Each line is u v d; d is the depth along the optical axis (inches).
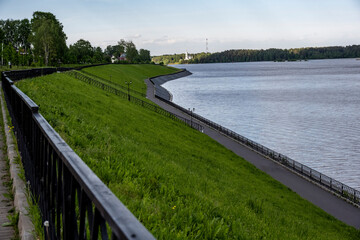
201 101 4992.6
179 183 512.1
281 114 3959.2
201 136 2057.1
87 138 541.3
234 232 322.0
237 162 1636.3
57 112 660.1
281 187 1380.4
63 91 1384.1
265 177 1483.8
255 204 703.7
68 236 108.2
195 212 326.3
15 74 1172.5
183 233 252.5
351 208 1243.2
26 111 241.4
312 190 1406.3
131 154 533.0
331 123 3410.4
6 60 3602.4
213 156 1555.1
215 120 3646.7
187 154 1333.7
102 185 75.9
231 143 2050.9
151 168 494.3
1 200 232.7
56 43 4726.9
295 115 3873.0
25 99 230.1
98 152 446.0
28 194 215.0
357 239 943.0
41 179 175.2
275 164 1707.7
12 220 195.5
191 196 426.3
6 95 650.2
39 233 169.6
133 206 280.1
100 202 65.9
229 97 5472.4
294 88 6934.1
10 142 367.9
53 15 5383.9
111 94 2271.2
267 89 6796.3
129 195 329.7
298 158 2332.7
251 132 3095.5
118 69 5782.5
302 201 1242.6
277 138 2869.1
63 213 109.1
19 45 5885.8
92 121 1085.8
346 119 3590.1
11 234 185.6
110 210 61.6
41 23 4803.2
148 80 6063.0
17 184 240.7
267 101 5022.1
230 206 508.1
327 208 1232.2
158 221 263.7
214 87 7150.6
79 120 719.7
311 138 2842.0
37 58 4559.5
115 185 344.2
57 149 114.9
